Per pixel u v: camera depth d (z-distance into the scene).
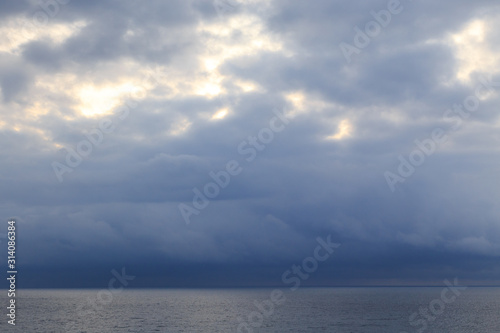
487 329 93.50
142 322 105.75
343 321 107.00
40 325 98.81
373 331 89.31
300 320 109.75
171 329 92.00
